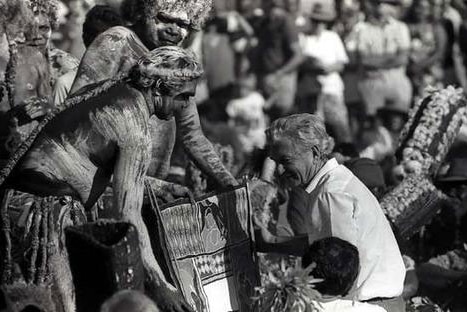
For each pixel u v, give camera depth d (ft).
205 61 81.15
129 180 31.86
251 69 82.43
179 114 36.60
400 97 83.15
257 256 36.11
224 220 35.22
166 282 31.91
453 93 47.85
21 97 37.68
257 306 34.24
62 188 32.40
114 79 32.50
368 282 33.81
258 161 41.88
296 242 35.70
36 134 32.40
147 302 25.20
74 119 32.22
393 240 34.63
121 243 28.43
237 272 35.27
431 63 86.63
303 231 36.14
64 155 32.14
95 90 32.48
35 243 32.42
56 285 32.55
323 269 30.89
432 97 47.67
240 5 83.35
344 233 33.71
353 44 84.17
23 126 36.81
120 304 25.08
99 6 41.52
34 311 31.73
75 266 28.86
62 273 32.65
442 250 44.88
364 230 33.91
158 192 34.99
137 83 32.17
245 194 35.88
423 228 44.96
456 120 47.32
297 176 34.94
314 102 82.43
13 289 31.89
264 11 83.41
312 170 34.83
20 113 36.76
